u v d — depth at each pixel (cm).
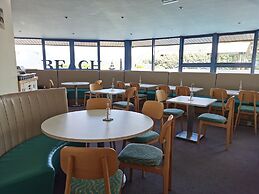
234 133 398
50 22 601
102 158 115
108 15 527
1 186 147
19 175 158
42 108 267
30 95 255
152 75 691
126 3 434
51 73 748
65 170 120
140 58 938
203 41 801
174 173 244
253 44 712
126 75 734
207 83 594
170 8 466
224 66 774
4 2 280
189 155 296
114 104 458
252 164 269
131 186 217
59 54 920
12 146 215
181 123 440
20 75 416
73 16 538
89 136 160
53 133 167
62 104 295
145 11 491
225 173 245
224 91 413
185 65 850
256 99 397
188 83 625
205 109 539
